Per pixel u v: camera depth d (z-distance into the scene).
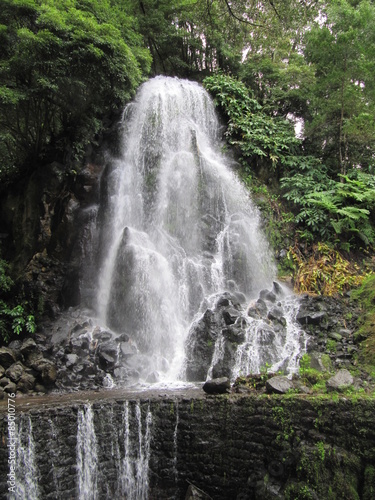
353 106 10.53
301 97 12.27
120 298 8.38
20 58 8.70
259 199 10.34
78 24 9.22
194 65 14.96
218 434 5.05
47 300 9.02
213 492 4.93
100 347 7.39
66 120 10.85
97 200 10.27
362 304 7.39
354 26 10.49
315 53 10.91
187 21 14.19
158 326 7.91
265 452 4.70
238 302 7.74
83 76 9.45
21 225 10.25
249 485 4.67
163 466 5.24
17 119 9.98
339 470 4.14
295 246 9.52
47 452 5.02
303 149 11.62
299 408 4.58
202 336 7.09
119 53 9.68
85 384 6.94
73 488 5.06
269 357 6.55
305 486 4.26
